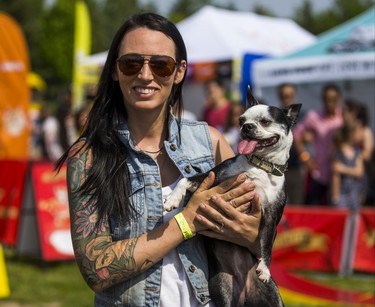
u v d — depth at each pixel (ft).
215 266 8.77
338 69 31.89
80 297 20.83
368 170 30.81
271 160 9.29
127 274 7.48
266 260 8.96
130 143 8.11
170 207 8.14
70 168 7.91
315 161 29.22
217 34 44.37
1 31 34.24
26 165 26.23
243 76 34.78
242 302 9.04
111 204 7.68
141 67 7.91
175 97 8.71
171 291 7.86
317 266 24.97
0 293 20.65
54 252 25.32
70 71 188.34
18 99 34.81
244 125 9.45
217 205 7.84
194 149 8.70
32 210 26.25
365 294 20.97
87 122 8.32
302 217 25.20
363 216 24.84
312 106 39.63
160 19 8.23
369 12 33.88
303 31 52.16
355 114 28.30
